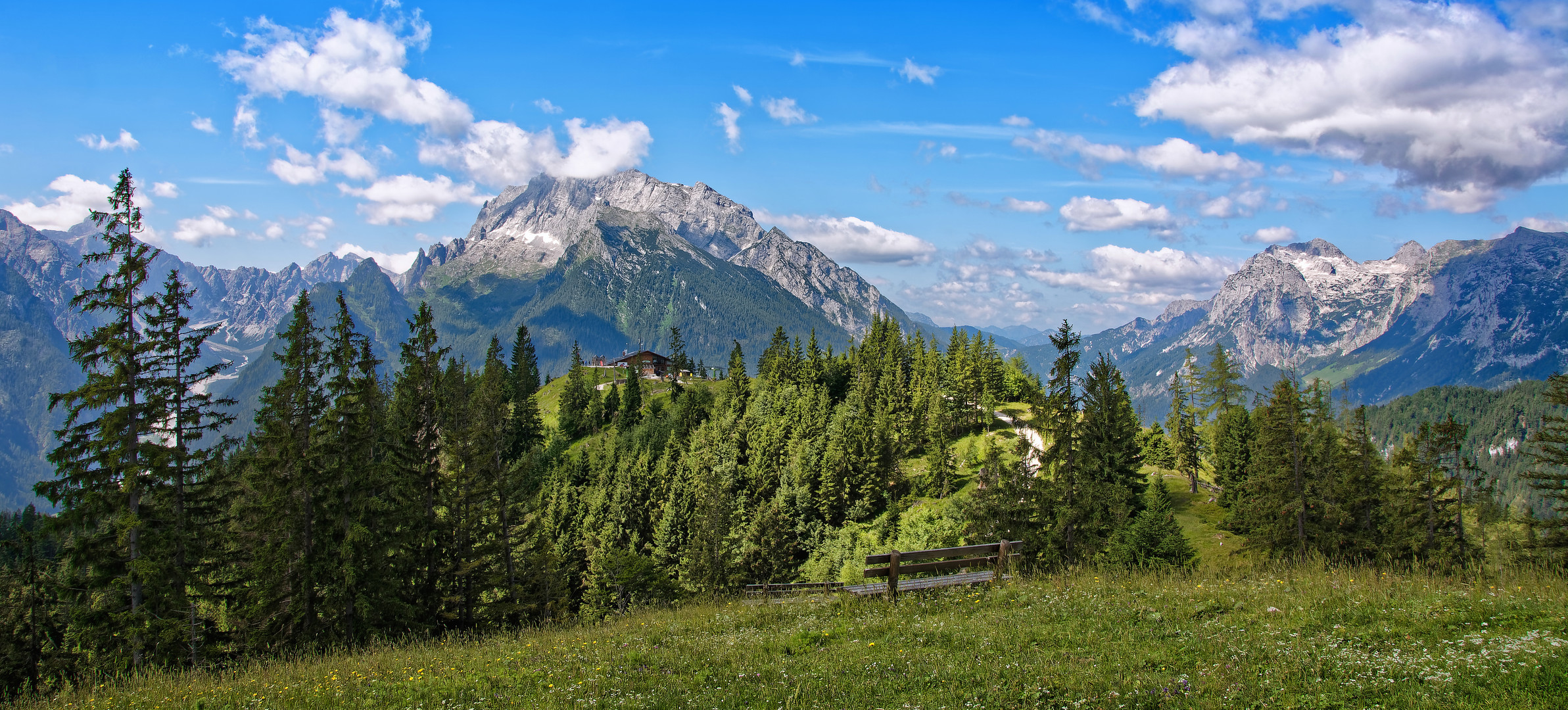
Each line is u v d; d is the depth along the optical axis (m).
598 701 13.63
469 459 43.53
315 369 40.50
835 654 15.20
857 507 92.88
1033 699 11.78
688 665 15.59
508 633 26.92
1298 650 12.60
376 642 26.75
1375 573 18.44
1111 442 58.75
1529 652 11.23
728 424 124.19
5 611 42.06
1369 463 54.06
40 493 32.91
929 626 16.72
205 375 37.53
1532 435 49.56
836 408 133.25
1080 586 19.38
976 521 49.06
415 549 39.91
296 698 16.31
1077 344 49.88
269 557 35.53
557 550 80.69
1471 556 48.62
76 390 33.19
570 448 153.38
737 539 77.81
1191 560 45.38
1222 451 81.31
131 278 34.81
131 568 33.22
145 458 34.59
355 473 37.72
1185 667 12.56
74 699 19.78
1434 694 10.55
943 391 127.31
